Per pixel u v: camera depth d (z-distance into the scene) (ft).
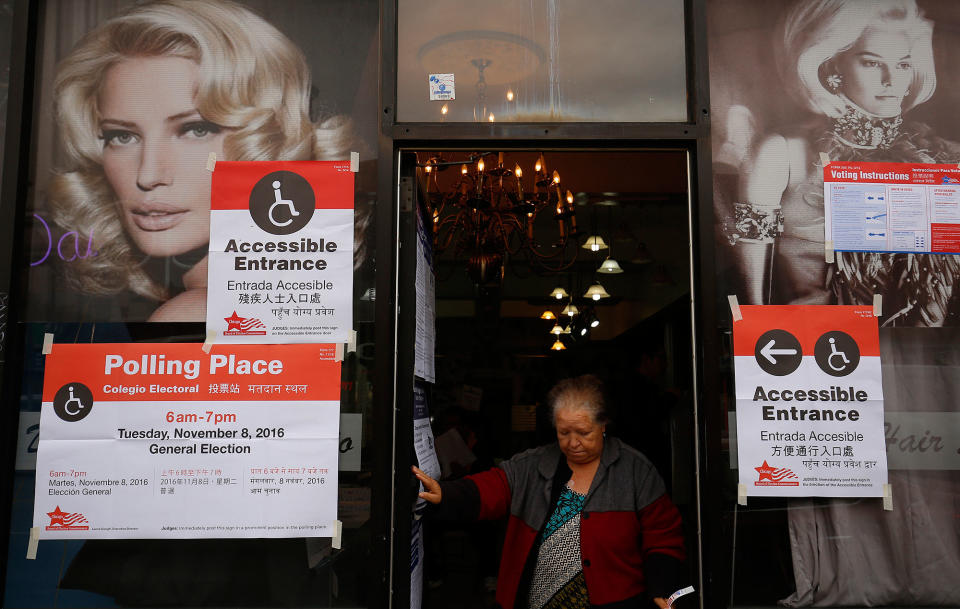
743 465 8.18
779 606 8.06
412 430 8.39
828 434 8.25
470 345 27.86
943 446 8.29
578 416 8.59
